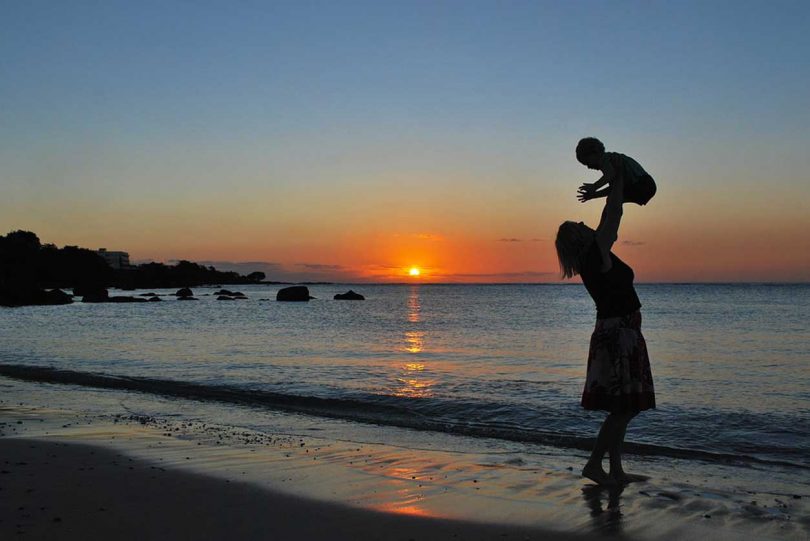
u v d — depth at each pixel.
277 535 4.29
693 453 7.51
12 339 25.28
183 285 171.38
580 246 5.29
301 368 16.20
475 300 92.38
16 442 7.29
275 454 7.05
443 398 11.46
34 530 4.29
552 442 8.21
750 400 11.05
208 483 5.64
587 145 5.26
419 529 4.46
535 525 4.57
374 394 11.97
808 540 4.29
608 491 5.48
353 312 54.75
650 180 5.18
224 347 22.11
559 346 22.66
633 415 5.48
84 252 133.38
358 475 6.07
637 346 5.32
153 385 13.15
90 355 19.27
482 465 6.65
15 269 109.19
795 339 24.30
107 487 5.41
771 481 6.26
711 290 152.50
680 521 4.68
